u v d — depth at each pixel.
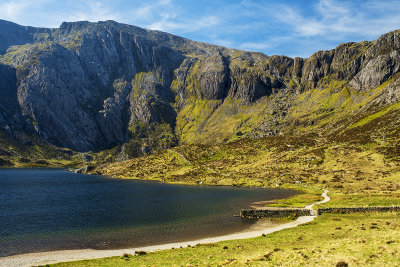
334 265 30.55
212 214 92.00
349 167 171.38
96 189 167.00
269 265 33.69
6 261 48.31
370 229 54.47
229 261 38.00
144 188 171.62
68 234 67.62
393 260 30.02
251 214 86.31
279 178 179.88
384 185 128.75
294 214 82.00
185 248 53.25
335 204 89.75
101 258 48.69
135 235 66.69
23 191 153.75
